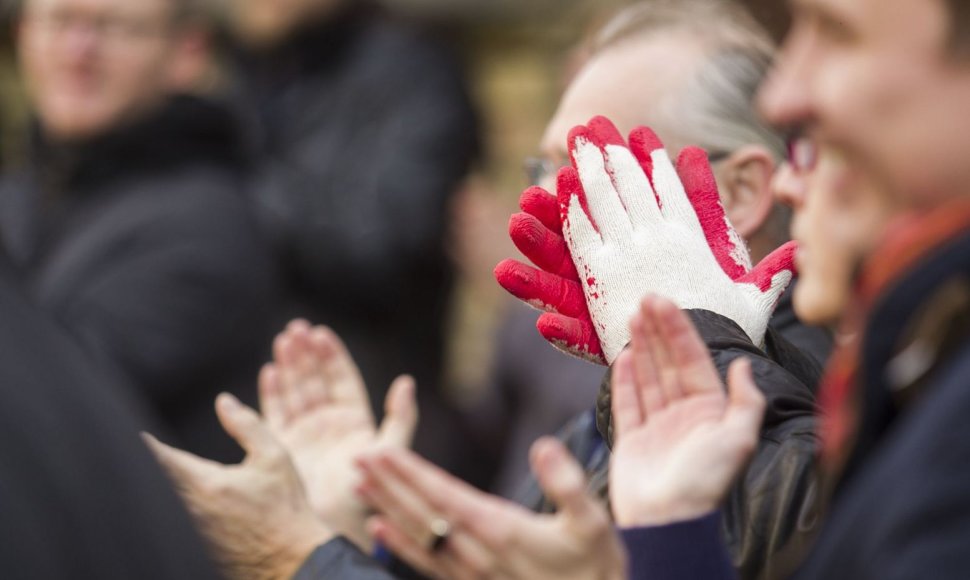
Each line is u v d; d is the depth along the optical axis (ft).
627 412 11.05
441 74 32.55
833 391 9.59
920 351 8.62
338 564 14.47
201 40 27.76
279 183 31.09
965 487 7.95
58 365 9.48
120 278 25.45
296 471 15.08
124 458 9.38
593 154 13.33
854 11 8.78
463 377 38.70
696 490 10.52
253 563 14.65
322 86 32.14
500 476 30.53
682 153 13.89
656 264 12.91
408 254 30.73
